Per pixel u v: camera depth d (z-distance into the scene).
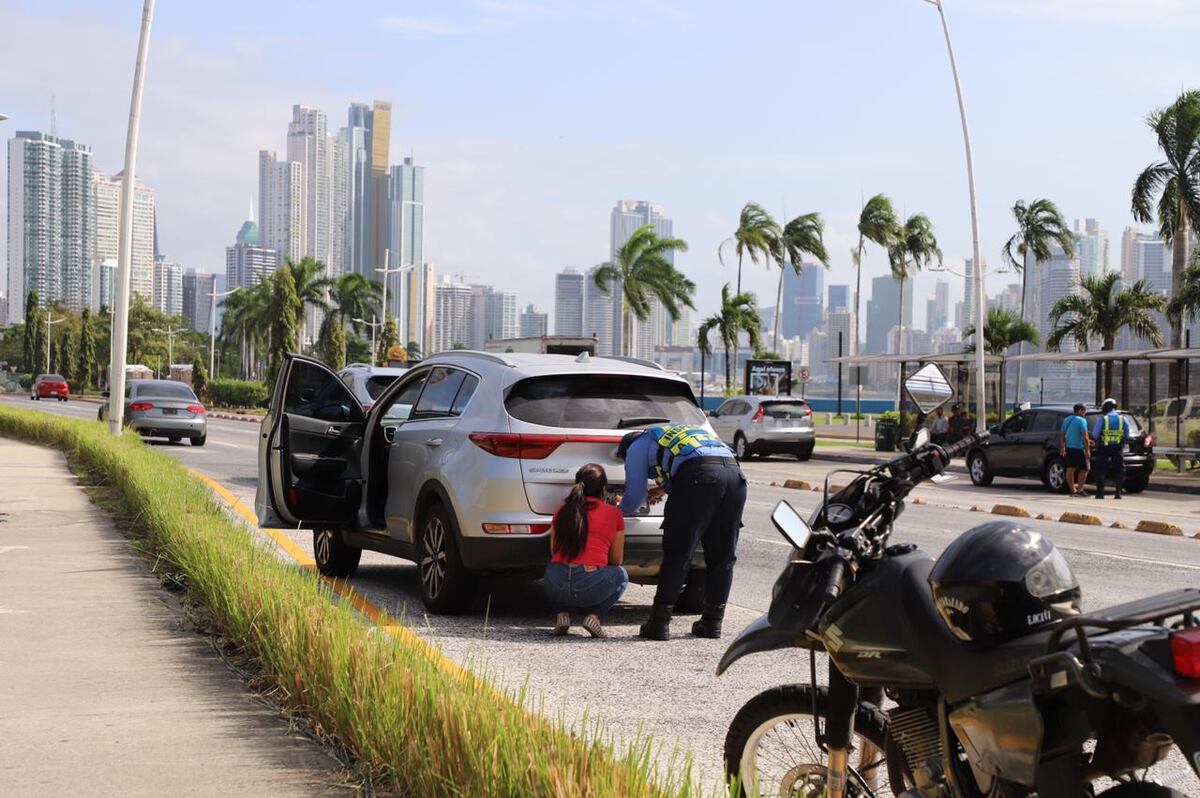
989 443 28.05
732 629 8.91
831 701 3.91
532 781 3.96
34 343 139.50
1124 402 32.59
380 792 4.77
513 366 9.11
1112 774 3.16
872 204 63.62
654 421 9.03
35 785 4.86
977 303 35.00
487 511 8.69
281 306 78.06
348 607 7.14
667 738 5.95
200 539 9.47
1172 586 11.36
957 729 3.41
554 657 7.86
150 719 5.84
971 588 3.37
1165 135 40.81
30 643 7.48
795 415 35.78
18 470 21.19
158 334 141.12
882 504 3.89
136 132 25.28
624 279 65.00
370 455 10.22
